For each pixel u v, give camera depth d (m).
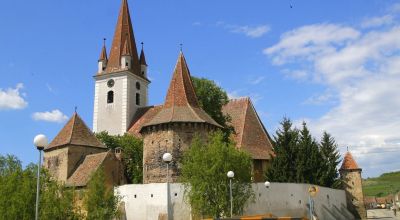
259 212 51.28
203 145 51.03
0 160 60.94
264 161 65.69
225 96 69.94
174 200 48.41
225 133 62.78
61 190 45.12
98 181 47.12
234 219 23.03
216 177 46.88
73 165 64.69
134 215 49.53
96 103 87.94
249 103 72.12
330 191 63.78
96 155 64.50
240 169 48.22
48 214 41.59
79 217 44.97
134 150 69.19
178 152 53.56
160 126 54.97
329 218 61.06
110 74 87.56
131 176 67.56
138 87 89.31
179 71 60.22
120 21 91.38
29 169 44.25
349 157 83.94
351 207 77.69
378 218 77.56
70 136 65.94
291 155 63.66
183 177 48.50
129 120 85.25
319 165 64.50
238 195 47.56
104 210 45.75
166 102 58.75
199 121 54.62
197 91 66.25
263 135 69.75
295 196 55.19
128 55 88.06
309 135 65.94
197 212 46.66
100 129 86.19
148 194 49.38
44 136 25.36
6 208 41.41
